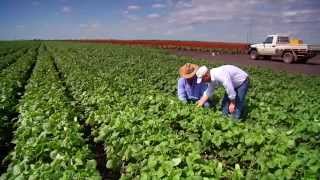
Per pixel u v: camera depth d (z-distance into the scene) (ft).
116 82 47.83
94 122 29.96
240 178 18.16
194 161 18.57
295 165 18.17
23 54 130.62
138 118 26.84
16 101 40.34
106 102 33.40
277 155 19.34
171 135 23.48
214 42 225.76
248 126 25.40
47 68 65.05
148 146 21.26
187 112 28.84
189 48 208.54
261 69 78.48
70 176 16.87
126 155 20.99
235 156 23.06
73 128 24.52
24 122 26.63
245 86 30.27
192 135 26.22
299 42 120.47
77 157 19.20
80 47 174.40
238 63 112.88
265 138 22.88
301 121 28.68
